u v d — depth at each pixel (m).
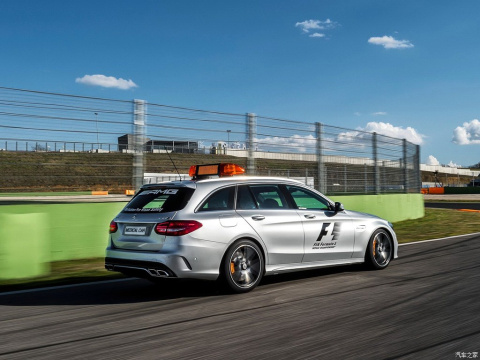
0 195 18.27
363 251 6.59
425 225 15.35
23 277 6.61
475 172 103.69
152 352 3.39
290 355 3.26
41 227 6.89
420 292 5.20
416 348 3.36
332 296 5.08
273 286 5.72
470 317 4.15
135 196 5.82
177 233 5.04
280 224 5.73
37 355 3.38
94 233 9.04
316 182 14.17
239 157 12.32
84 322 4.29
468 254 8.31
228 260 5.23
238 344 3.52
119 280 6.53
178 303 4.96
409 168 19.41
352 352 3.29
